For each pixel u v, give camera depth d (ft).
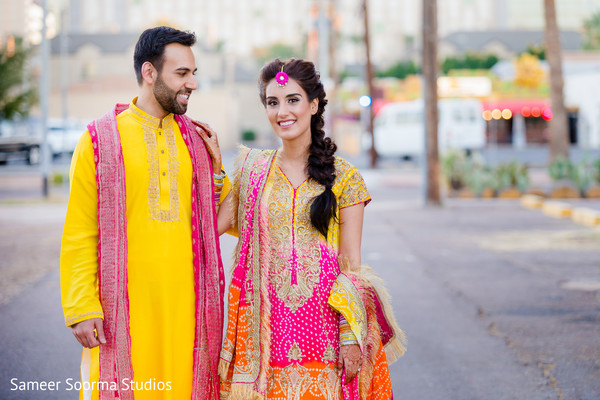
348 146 143.54
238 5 480.64
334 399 9.47
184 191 9.41
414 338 18.52
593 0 445.37
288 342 9.46
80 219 9.09
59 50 217.15
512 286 25.04
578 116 131.13
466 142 107.04
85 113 172.76
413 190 70.44
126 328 9.00
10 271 27.81
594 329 19.26
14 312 21.21
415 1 461.78
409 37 374.22
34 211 50.14
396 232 39.99
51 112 172.65
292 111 9.57
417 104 110.42
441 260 30.58
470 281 25.99
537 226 42.52
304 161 9.84
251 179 9.80
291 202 9.61
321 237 9.64
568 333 18.90
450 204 57.06
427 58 54.85
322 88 9.86
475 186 61.52
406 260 30.58
